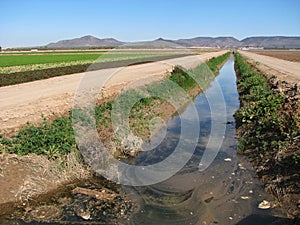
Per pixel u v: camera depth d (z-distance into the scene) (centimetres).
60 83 2466
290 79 2356
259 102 1376
